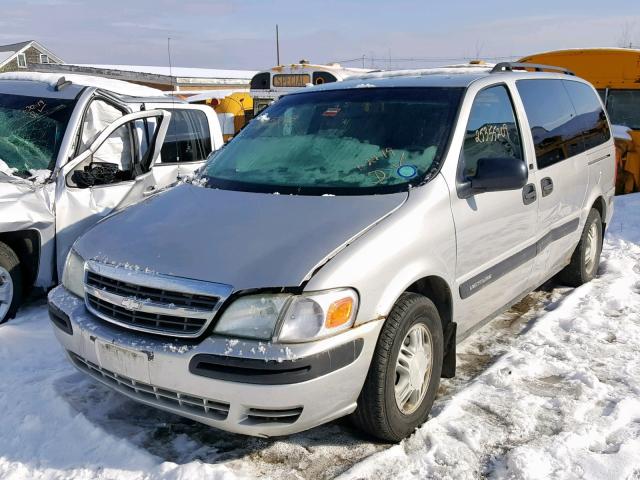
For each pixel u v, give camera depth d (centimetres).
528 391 402
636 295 583
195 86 2427
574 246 566
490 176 374
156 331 305
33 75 653
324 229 324
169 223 354
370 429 330
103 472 314
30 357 445
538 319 519
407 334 331
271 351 284
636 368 432
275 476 316
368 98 439
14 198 493
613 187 644
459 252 371
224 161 438
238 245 318
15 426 355
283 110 469
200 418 302
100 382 338
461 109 404
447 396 397
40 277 516
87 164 578
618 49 1164
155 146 593
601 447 338
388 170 375
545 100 514
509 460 321
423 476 315
